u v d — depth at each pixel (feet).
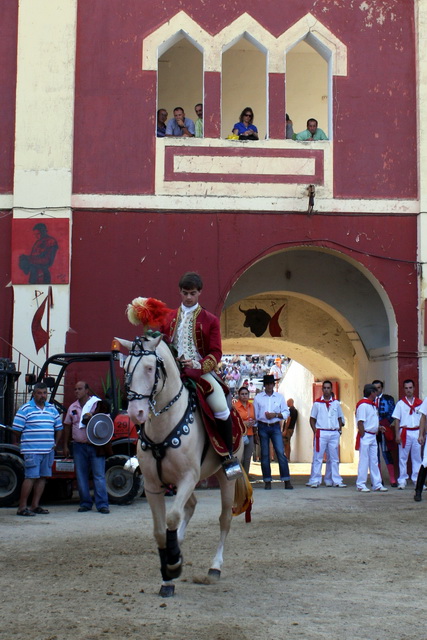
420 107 55.47
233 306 69.72
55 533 34.35
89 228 53.36
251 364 134.62
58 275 52.39
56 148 53.36
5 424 46.26
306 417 89.45
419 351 54.44
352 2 56.29
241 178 54.34
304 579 25.27
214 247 53.78
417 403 52.75
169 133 57.77
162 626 19.83
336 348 70.74
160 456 23.22
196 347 25.13
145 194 53.67
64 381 51.57
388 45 56.24
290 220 54.44
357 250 54.75
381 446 54.08
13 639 18.75
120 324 52.85
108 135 53.93
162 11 54.90
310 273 63.82
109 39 54.54
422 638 18.84
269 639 18.69
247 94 70.85
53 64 53.93
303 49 70.79
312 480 54.24
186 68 69.72
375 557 28.76
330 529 35.14
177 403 23.43
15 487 43.70
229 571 26.61
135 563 27.84
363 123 55.52
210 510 41.55
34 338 51.98
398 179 55.47
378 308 63.16
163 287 53.31
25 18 54.24
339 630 19.49
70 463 44.45
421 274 54.80
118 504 44.29
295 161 54.80
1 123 54.19
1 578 25.41
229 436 24.95
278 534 33.91
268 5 55.62
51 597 22.93
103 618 20.59
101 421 41.42
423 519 38.09
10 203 53.67
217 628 19.65
